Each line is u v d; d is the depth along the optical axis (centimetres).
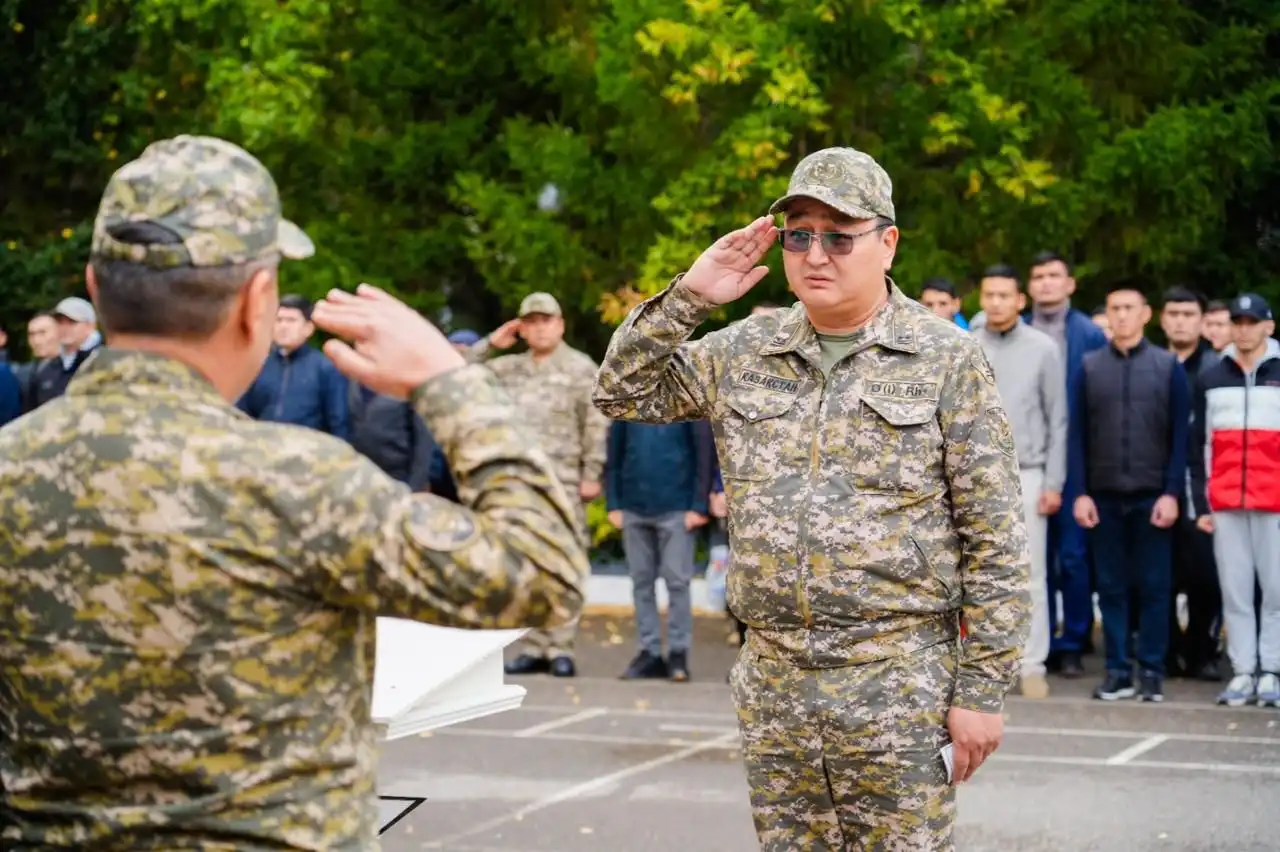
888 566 441
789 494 449
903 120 1709
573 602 259
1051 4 1750
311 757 256
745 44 1650
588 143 1833
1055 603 1322
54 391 1545
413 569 252
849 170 450
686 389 471
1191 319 1299
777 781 456
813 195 445
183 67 1914
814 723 445
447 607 253
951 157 1781
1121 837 786
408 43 1848
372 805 267
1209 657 1258
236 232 259
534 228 1775
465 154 1867
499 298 1972
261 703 252
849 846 455
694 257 1662
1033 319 1286
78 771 253
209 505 251
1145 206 1767
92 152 1939
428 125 1867
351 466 256
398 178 1862
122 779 252
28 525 254
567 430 1273
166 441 254
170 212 256
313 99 1783
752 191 1677
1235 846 770
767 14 1708
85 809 254
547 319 1273
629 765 963
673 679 1253
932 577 444
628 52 1700
